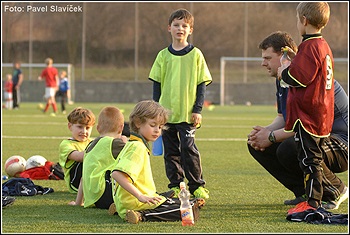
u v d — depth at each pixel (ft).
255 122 114.32
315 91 34.76
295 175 39.24
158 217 33.99
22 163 50.08
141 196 33.35
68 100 183.93
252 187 46.09
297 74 34.58
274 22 192.75
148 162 34.78
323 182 37.11
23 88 191.83
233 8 192.95
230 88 188.75
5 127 98.48
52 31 192.54
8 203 38.14
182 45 44.04
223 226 33.04
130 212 33.53
